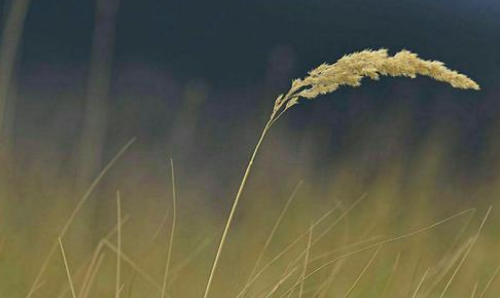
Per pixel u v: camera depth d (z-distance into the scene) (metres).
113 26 12.68
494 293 9.32
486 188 13.46
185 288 8.66
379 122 14.78
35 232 9.70
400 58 5.82
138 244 9.81
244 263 9.58
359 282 8.62
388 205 11.53
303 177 13.02
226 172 16.98
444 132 14.45
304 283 8.16
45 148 12.74
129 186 11.85
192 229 10.98
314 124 16.25
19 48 11.88
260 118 16.17
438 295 8.47
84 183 11.41
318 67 5.93
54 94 15.57
